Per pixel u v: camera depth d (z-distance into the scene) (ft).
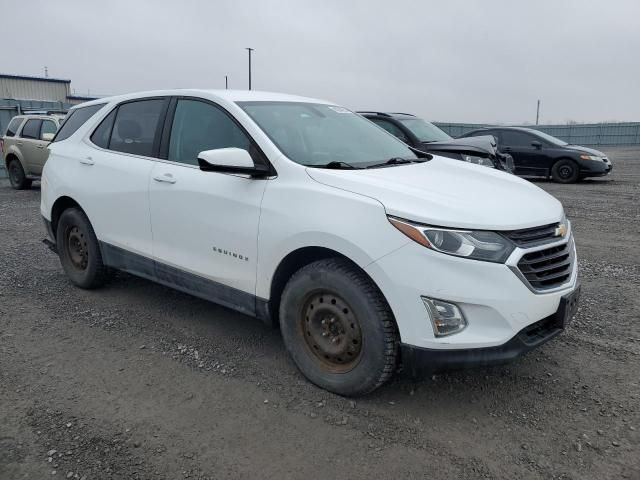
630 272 18.72
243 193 11.50
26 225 27.48
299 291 10.74
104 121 15.84
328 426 9.68
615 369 11.69
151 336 13.44
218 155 10.71
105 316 14.73
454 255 9.05
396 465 8.64
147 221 13.70
